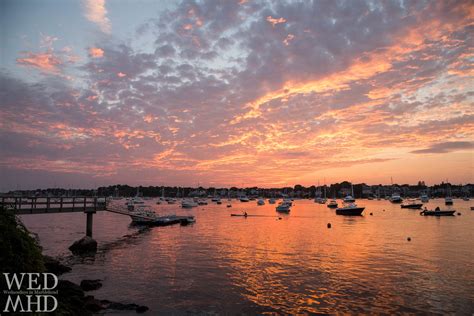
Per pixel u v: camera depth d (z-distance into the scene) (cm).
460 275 2186
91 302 1551
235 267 2406
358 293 1819
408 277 2133
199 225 5822
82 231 4666
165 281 2045
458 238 4019
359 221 6612
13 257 1083
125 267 2420
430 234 4428
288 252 3019
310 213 9575
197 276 2158
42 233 4369
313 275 2178
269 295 1788
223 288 1903
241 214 8862
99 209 4178
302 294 1800
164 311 1553
